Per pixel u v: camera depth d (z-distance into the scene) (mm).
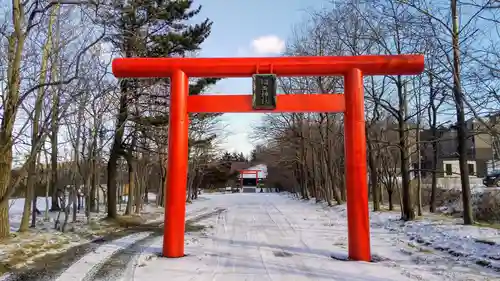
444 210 19188
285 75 9734
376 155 22359
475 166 35062
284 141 35594
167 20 16891
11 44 10695
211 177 66500
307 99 9430
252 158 80062
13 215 18469
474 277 7238
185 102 9523
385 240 11625
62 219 16453
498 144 12945
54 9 11344
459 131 12930
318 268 7949
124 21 14422
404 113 16781
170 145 9359
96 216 18484
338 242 11312
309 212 21812
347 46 19641
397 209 20828
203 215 20984
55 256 9094
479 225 12188
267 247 10469
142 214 22000
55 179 17031
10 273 7434
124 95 15758
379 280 7039
